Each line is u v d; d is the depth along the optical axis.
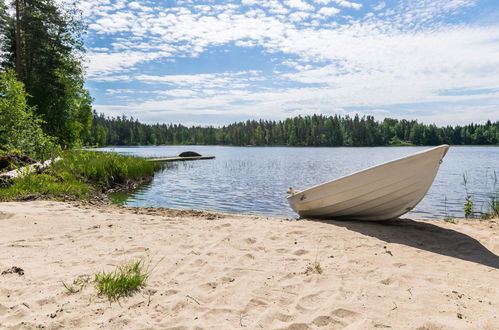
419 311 2.46
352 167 24.42
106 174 12.30
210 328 2.21
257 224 5.29
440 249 4.11
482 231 4.98
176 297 2.65
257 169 22.75
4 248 3.76
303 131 120.81
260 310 2.48
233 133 138.75
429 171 4.70
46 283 2.82
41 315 2.29
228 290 2.80
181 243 4.17
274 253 3.84
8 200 6.82
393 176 4.94
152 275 3.11
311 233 4.70
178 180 15.88
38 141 15.63
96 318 2.30
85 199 8.23
